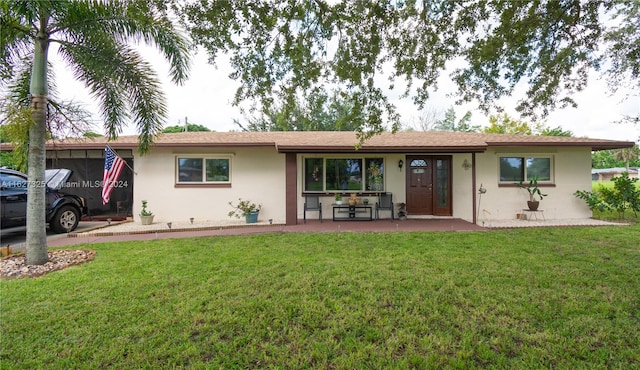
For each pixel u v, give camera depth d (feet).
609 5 14.67
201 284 12.85
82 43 17.90
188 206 31.45
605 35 15.99
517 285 12.53
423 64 16.71
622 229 24.59
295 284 12.75
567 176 32.12
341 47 16.03
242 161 32.07
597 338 8.66
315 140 31.94
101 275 14.07
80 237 23.72
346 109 23.43
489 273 13.96
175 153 31.27
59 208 25.02
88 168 33.86
